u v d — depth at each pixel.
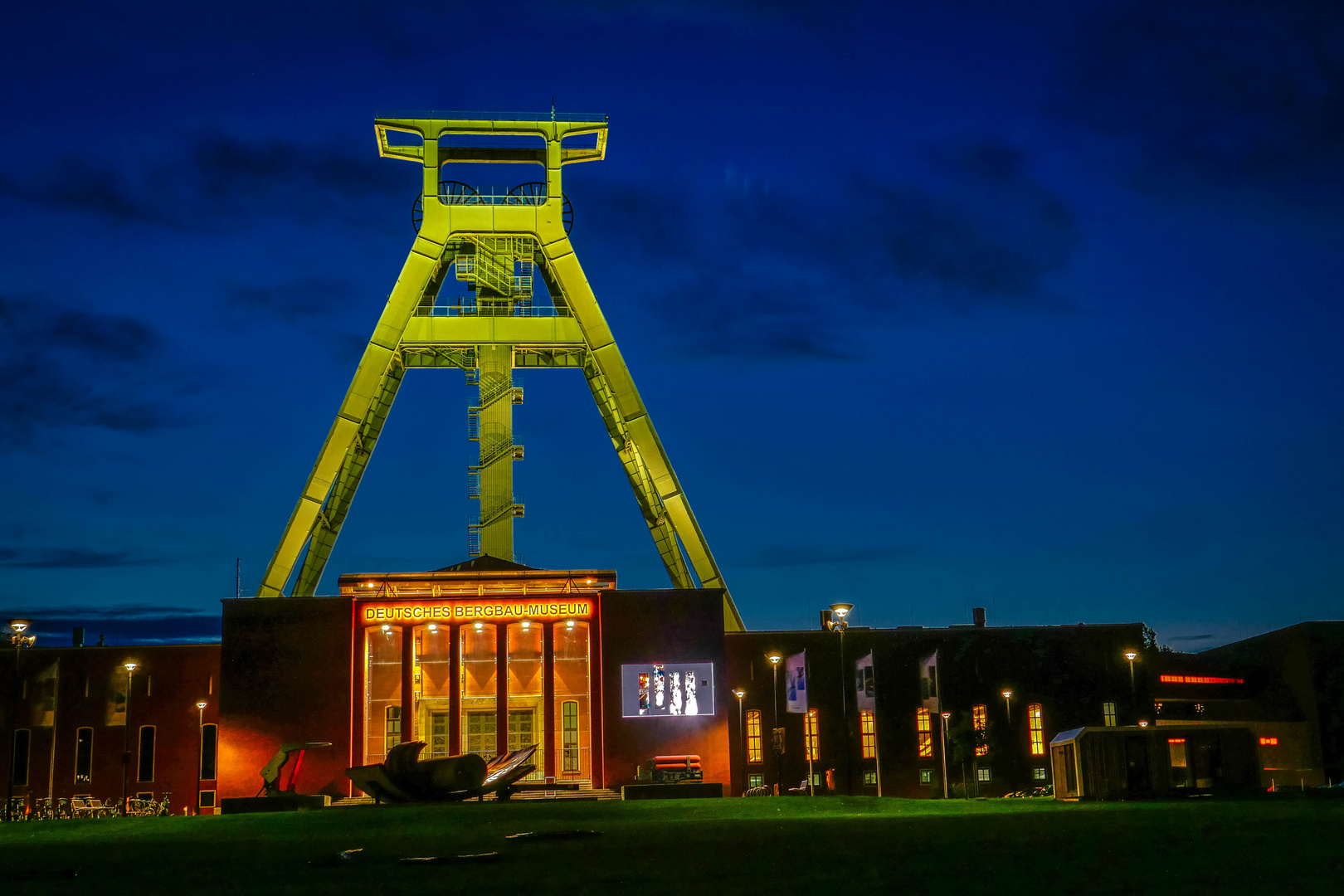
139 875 29.41
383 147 94.06
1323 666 93.88
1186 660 98.75
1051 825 32.56
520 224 93.50
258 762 74.94
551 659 77.25
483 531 89.75
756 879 25.41
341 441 88.69
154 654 87.25
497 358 92.00
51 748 85.69
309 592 91.94
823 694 87.56
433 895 24.56
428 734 77.12
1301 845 26.88
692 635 78.06
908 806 47.06
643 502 96.00
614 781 75.62
